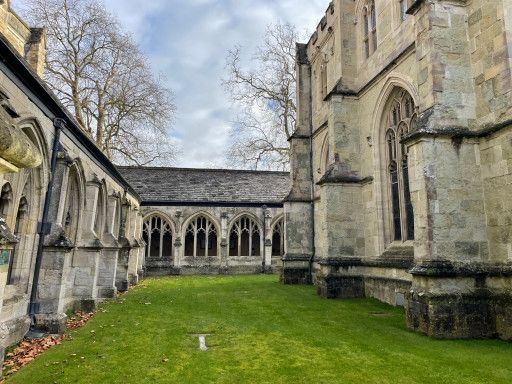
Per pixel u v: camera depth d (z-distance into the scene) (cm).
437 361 658
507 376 583
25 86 792
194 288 1870
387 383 559
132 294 1647
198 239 3359
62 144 1030
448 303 827
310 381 570
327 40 2003
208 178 3431
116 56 2744
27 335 854
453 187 888
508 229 833
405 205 1302
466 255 866
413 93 1213
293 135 2234
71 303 1183
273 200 3192
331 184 1523
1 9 1304
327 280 1448
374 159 1443
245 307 1248
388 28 1375
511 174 829
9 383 570
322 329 915
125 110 2852
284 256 2100
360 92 1584
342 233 1500
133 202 2242
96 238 1255
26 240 889
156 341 814
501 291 834
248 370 623
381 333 869
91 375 603
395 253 1291
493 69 881
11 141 328
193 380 579
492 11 889
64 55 2591
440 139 899
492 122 879
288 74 3119
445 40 938
